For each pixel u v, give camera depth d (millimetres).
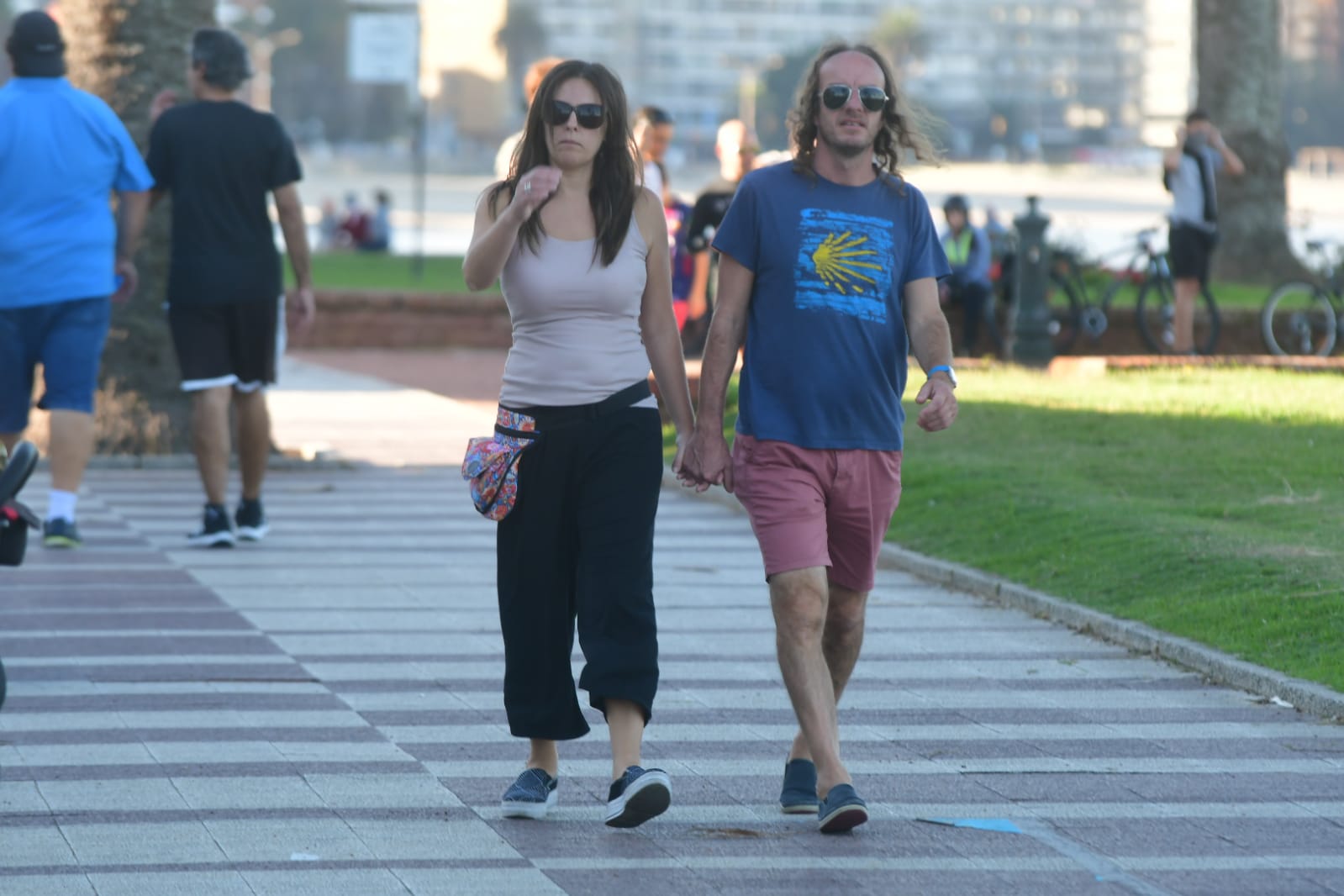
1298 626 24953
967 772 19781
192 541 33531
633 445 17453
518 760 20094
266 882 15914
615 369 17438
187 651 25234
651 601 17484
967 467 37875
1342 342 66938
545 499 17484
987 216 75875
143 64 43500
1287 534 30500
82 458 32875
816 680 17328
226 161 32812
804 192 17625
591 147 17266
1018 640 26688
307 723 21562
